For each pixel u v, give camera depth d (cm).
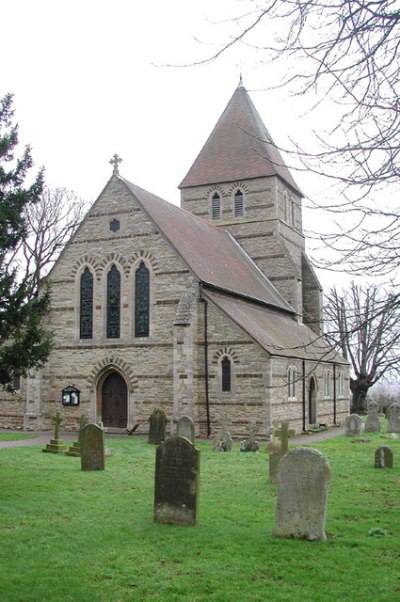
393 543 1144
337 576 973
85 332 3491
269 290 4297
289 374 3347
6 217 1728
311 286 4844
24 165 1864
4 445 2678
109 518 1302
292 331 3944
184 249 3412
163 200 3984
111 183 3503
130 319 3359
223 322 3152
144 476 1808
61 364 3503
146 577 969
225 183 4738
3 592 902
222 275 3609
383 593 906
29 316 1742
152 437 2684
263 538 1160
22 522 1266
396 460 2167
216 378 3138
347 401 4678
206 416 3138
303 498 1164
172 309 3253
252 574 981
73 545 1115
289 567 1010
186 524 1244
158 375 3253
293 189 4956
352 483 1725
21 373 1777
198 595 902
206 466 2008
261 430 3012
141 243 3372
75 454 2269
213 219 4775
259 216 4609
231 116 5006
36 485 1652
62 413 3472
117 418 3394
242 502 1468
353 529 1236
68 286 3541
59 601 877
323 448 2572
